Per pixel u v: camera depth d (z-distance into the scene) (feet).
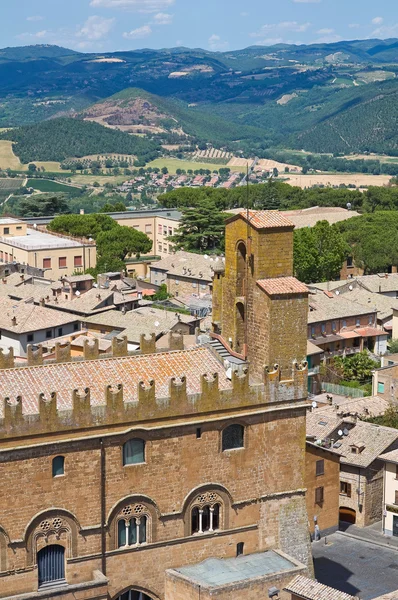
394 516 399.65
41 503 264.11
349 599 272.10
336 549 379.76
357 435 422.41
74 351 522.88
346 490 412.57
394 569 361.51
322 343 630.33
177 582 276.62
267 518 297.74
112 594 277.23
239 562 290.35
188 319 594.24
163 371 293.02
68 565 269.85
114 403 269.44
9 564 261.65
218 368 299.17
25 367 283.38
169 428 277.64
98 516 271.90
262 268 294.05
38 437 261.03
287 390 294.05
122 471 273.54
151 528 280.10
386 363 567.18
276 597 278.87
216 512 291.17
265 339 293.02
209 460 285.84
